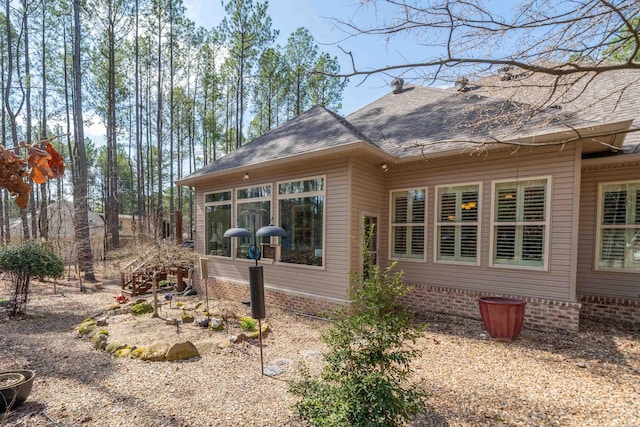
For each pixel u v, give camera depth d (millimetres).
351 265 6637
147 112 21188
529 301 6031
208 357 4777
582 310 6664
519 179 6238
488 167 6598
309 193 7332
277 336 5797
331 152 6500
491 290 6531
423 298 7297
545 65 3439
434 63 3021
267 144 9102
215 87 21594
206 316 6770
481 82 4023
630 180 6477
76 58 12844
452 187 7070
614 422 3061
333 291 6820
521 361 4520
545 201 5988
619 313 6305
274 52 20000
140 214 18250
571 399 3490
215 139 23250
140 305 7355
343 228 6727
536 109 3920
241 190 8914
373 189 7547
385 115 10336
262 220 8305
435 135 7574
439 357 4684
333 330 3031
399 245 7820
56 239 12086
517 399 3490
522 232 6242
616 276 6605
